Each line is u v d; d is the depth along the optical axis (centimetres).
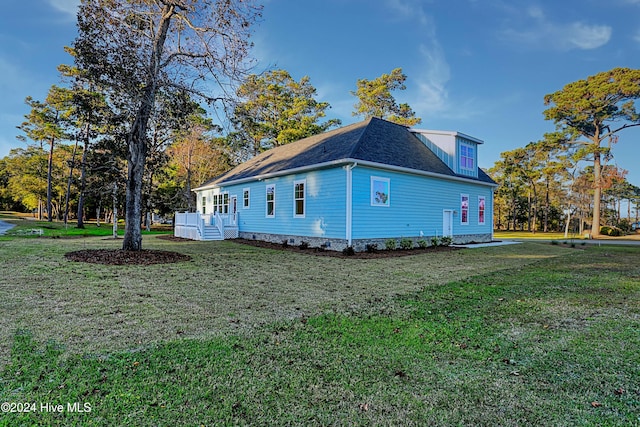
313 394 267
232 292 597
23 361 310
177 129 1180
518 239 2367
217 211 2006
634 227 5203
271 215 1638
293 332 402
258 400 256
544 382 293
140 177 1026
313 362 323
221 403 251
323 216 1340
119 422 225
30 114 3003
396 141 1605
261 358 329
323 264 944
